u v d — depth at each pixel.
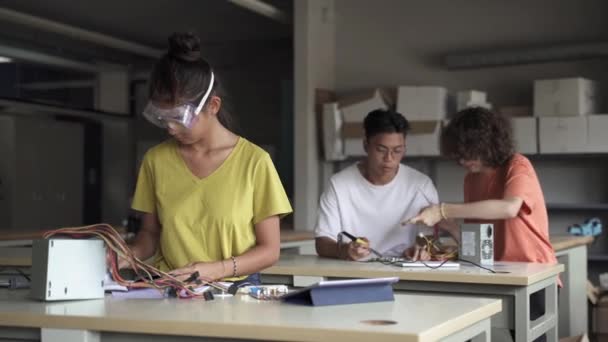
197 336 1.69
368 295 1.96
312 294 1.89
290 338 1.58
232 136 2.28
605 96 6.49
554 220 6.71
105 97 8.99
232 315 1.75
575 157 6.52
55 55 8.02
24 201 8.70
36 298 2.03
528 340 2.69
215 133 2.25
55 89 8.42
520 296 2.69
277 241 2.28
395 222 3.48
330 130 6.87
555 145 6.11
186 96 2.06
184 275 2.11
